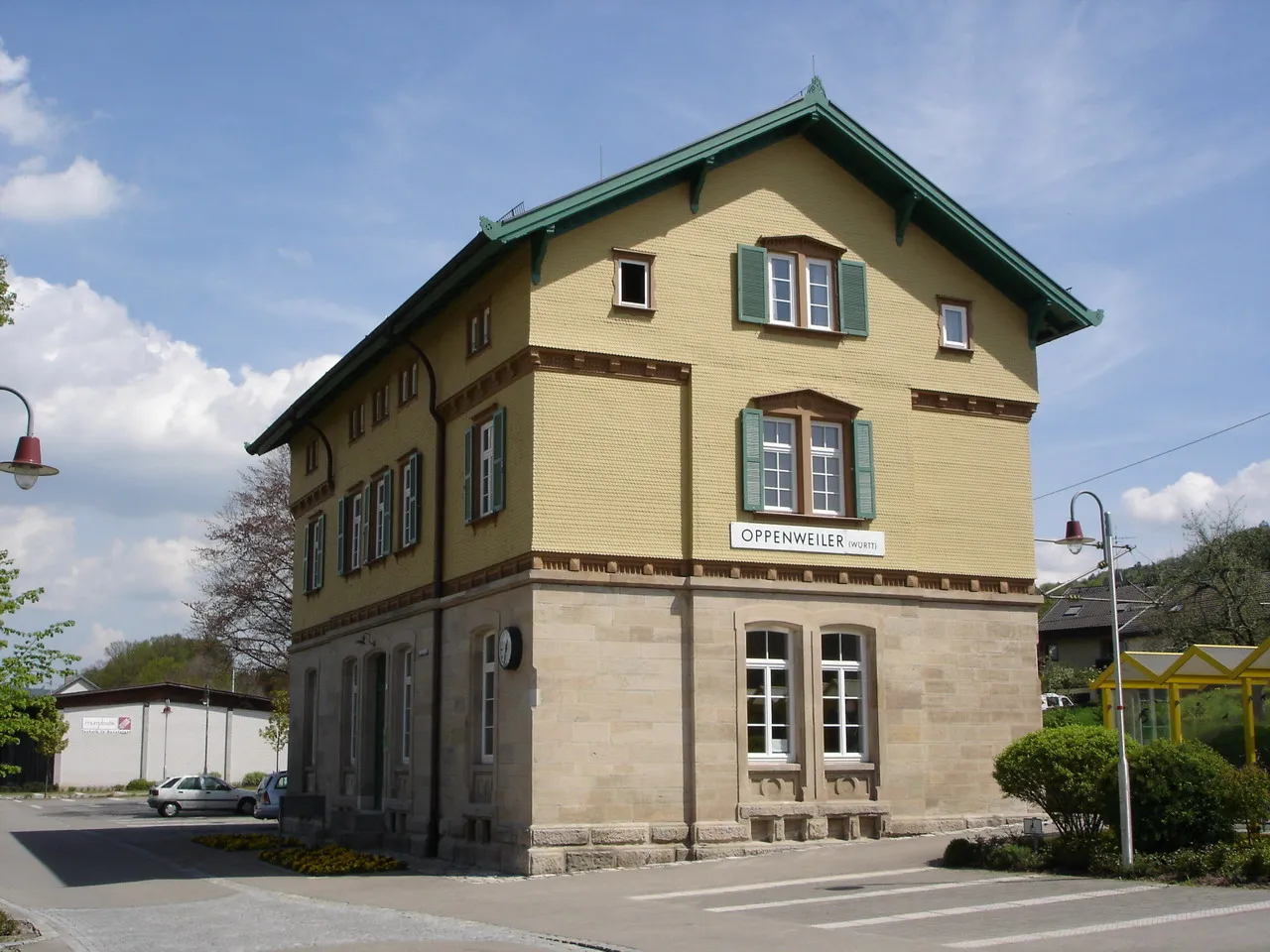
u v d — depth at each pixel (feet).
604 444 72.90
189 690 234.99
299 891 66.13
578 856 68.44
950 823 78.28
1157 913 46.70
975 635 81.87
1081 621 203.21
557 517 71.15
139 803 189.88
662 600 72.84
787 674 76.23
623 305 74.18
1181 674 95.66
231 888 68.54
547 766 68.80
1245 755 97.50
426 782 83.66
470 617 79.05
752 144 79.41
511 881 65.98
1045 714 116.67
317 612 116.88
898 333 82.69
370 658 101.91
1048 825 79.36
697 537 73.87
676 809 71.20
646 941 45.24
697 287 76.59
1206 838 58.95
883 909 50.55
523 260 73.61
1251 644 142.72
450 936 48.44
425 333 89.81
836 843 74.28
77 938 50.70
